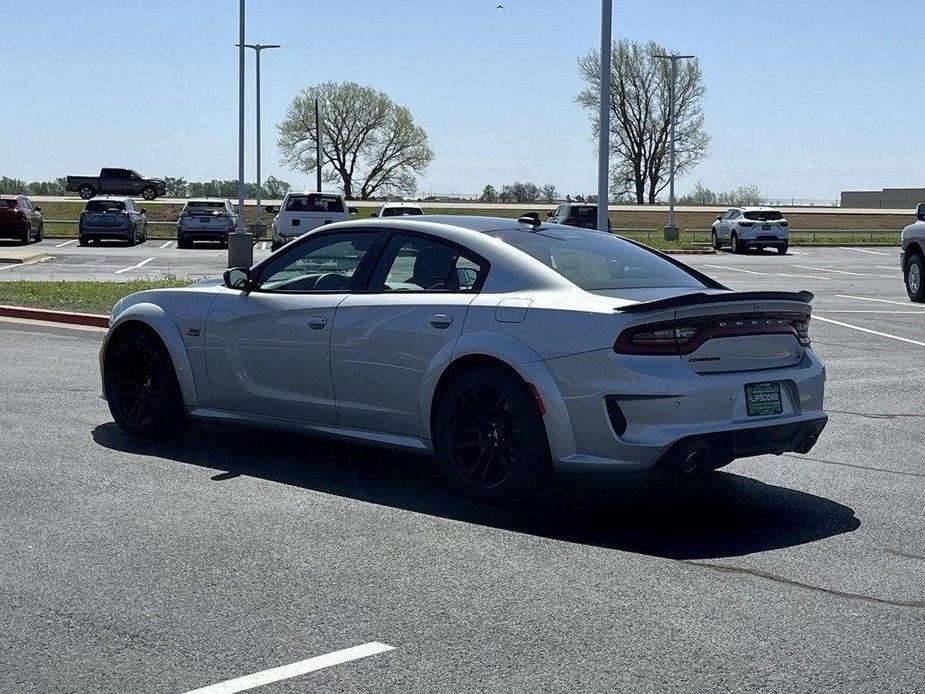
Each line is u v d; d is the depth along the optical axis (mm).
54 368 11414
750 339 6352
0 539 5805
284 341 7391
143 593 5012
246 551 5641
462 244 6902
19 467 7352
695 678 4129
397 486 7004
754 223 44562
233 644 4426
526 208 80750
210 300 7852
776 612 4848
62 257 34062
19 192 91938
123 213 41750
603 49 18266
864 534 6090
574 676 4133
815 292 23750
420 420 6793
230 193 99688
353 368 7062
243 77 31125
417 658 4293
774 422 6297
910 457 8062
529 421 6281
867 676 4172
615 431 6090
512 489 6379
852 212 82938
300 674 4141
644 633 4574
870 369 12367
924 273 20625
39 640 4465
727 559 5609
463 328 6574
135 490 6828
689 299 6039
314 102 96688
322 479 7168
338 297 7211
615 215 76625
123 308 8266
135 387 8258
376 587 5117
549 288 6496
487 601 4941
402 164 97625
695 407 6043
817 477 7441
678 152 89688
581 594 5047
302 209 36125
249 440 8305
